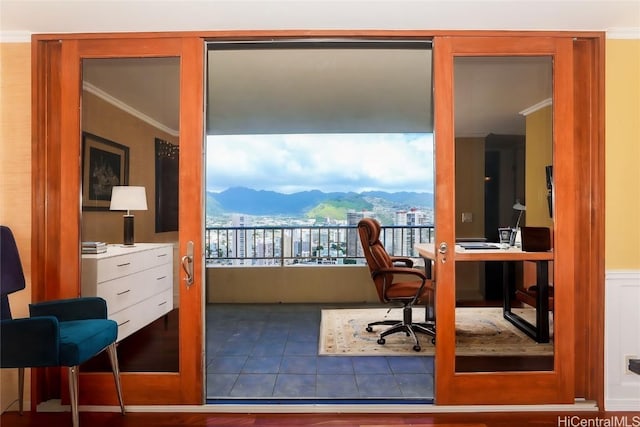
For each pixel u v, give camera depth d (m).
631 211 2.22
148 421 2.12
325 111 4.29
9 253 2.03
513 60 2.26
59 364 1.78
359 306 4.76
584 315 2.28
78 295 2.25
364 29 2.20
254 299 4.95
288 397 2.34
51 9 1.96
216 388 2.47
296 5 1.94
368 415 2.17
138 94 2.27
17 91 2.23
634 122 2.22
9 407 2.23
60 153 2.27
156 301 2.28
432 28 2.19
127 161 2.29
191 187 2.23
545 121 2.26
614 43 2.22
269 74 3.25
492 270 2.25
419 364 2.87
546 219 2.28
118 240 2.30
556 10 1.98
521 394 2.21
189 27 2.18
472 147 2.24
